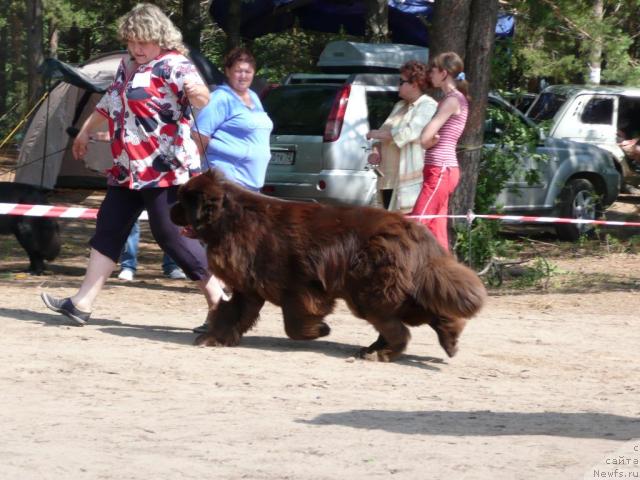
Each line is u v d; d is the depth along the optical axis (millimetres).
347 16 29844
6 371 9461
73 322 11695
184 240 10984
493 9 17156
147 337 11266
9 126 38500
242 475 6332
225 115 12688
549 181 22500
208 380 9352
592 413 8445
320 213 10234
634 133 29094
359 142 18375
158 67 10797
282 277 10242
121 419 7816
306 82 19938
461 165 17375
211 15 29828
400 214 10242
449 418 8086
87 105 26812
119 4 39625
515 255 19797
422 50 22266
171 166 10883
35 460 6586
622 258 20250
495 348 11414
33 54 42969
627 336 12453
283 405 8461
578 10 22750
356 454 6828
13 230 16609
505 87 21094
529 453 6855
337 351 10891
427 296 9969
